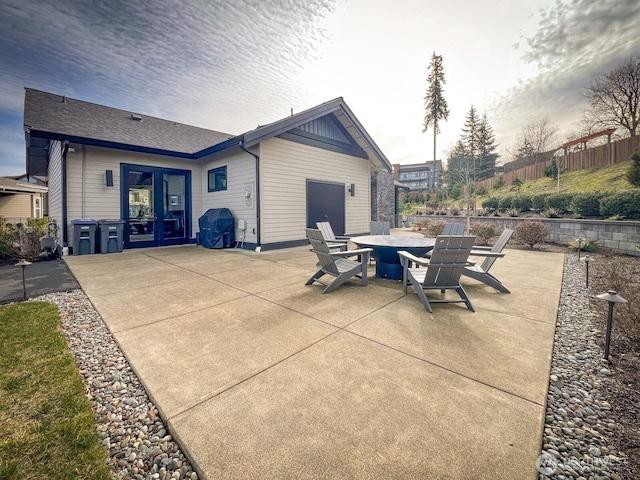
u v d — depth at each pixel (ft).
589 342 8.79
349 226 37.76
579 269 19.07
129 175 30.32
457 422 5.36
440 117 68.13
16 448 4.83
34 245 24.07
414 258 12.81
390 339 8.96
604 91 43.01
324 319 10.66
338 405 5.89
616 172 38.60
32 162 36.86
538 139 60.23
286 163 29.91
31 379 6.86
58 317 10.85
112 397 6.43
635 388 6.50
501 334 9.27
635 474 4.33
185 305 12.35
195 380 6.86
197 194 35.63
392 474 4.29
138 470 4.57
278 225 29.32
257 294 13.91
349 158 37.50
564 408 5.87
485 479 4.20
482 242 32.91
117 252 27.63
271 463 4.51
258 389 6.48
